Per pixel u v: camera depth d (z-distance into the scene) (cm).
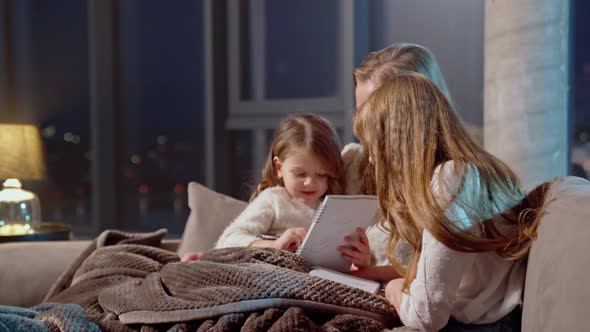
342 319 126
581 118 272
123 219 427
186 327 131
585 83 273
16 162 275
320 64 360
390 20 321
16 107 451
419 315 118
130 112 430
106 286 166
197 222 203
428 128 124
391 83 133
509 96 224
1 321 120
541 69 220
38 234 241
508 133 225
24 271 191
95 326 133
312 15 360
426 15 311
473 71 299
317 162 171
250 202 190
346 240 149
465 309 123
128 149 430
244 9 368
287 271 134
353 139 321
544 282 103
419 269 119
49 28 447
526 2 219
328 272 145
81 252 199
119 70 418
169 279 146
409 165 123
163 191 441
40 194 458
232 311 128
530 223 122
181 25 424
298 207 176
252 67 378
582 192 117
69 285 186
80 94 443
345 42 322
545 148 222
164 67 430
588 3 273
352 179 176
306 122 176
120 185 422
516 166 225
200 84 424
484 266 124
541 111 221
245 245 165
